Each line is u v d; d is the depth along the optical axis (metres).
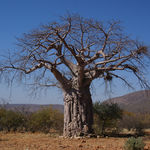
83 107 13.54
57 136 14.20
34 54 12.62
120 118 18.31
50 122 19.75
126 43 11.95
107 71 13.12
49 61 13.27
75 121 13.29
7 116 19.56
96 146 8.94
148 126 22.95
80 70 13.05
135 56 11.91
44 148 8.34
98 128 15.11
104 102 18.23
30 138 12.73
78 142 10.74
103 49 12.48
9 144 9.52
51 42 13.02
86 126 13.30
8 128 19.59
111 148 8.46
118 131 18.05
